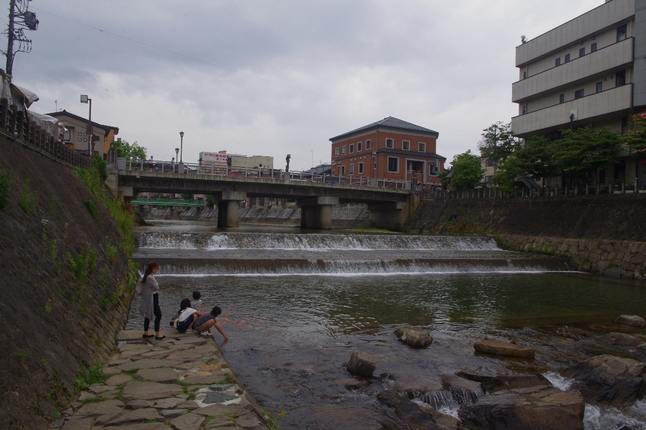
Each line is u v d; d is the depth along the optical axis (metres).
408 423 8.09
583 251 32.22
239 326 13.98
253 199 104.06
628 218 31.06
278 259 24.25
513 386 9.95
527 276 27.89
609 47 38.25
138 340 10.55
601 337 14.30
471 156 53.94
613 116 38.97
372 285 21.91
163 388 7.43
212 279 21.50
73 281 10.03
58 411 6.03
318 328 14.11
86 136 51.91
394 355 11.75
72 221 14.09
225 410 6.63
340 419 8.10
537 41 47.19
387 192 56.62
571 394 9.19
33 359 6.10
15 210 9.56
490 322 15.79
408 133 72.88
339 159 80.25
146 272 10.93
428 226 53.00
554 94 45.56
